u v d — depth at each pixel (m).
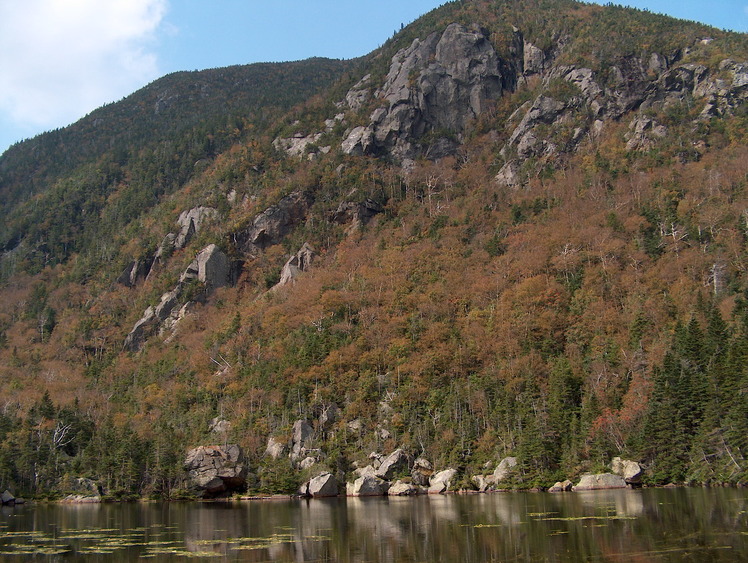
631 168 183.75
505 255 157.50
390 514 71.75
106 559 48.41
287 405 123.12
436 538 53.56
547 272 147.88
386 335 136.62
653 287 134.12
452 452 108.56
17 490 108.38
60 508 95.00
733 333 104.56
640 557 42.88
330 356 130.75
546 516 62.91
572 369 116.19
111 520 74.38
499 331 130.12
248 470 110.00
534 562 43.00
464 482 101.44
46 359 181.62
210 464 107.50
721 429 88.69
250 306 170.25
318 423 118.25
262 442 116.75
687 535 49.34
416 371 124.12
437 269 160.75
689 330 105.38
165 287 189.50
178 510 86.69
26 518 78.06
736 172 162.88
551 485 96.00
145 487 106.75
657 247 146.12
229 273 192.62
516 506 73.50
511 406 110.94
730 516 57.19
